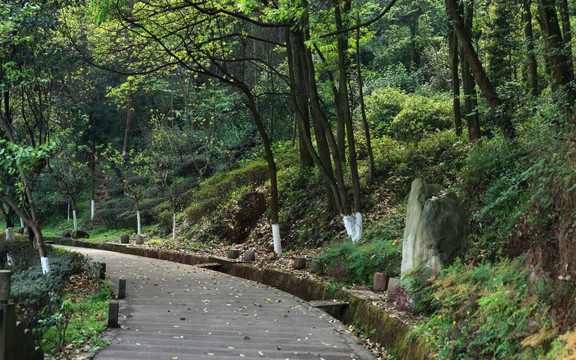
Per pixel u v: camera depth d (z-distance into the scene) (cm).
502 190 1106
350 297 984
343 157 1902
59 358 652
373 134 2309
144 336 768
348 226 1459
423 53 3409
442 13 1722
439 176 1588
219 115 3272
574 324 484
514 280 625
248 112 3192
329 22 1478
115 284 1238
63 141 2738
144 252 2083
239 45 2938
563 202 678
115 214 3030
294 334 819
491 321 564
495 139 1353
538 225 780
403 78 3180
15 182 1248
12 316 525
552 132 860
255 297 1134
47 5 1380
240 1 1085
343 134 1883
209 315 941
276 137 2992
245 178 2320
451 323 653
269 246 1836
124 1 1464
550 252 691
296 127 2569
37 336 695
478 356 555
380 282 1026
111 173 3656
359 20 1469
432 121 2150
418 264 821
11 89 1359
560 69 1081
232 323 882
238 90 3134
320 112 1470
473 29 1973
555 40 1092
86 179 3522
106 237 2723
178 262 1872
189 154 3250
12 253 1482
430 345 624
